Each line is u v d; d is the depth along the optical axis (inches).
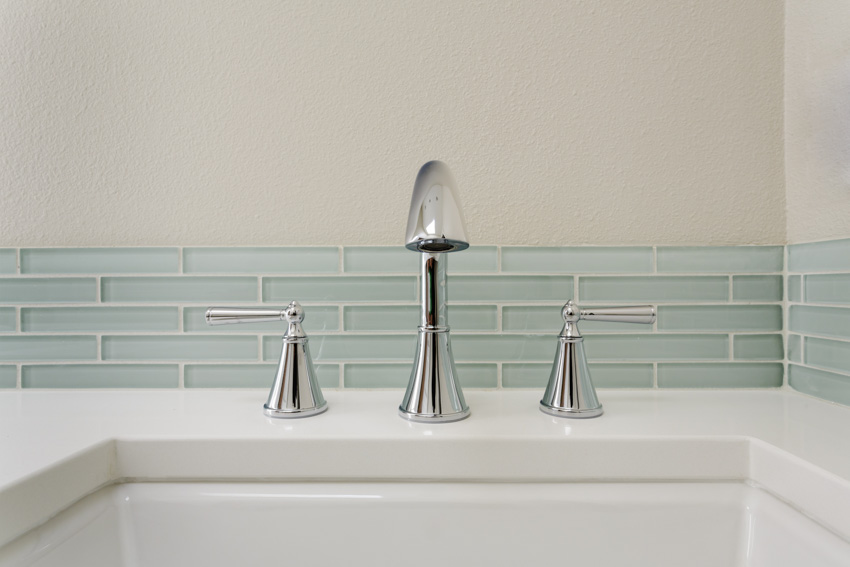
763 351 24.6
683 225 24.6
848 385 20.9
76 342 25.1
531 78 24.7
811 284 22.8
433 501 16.8
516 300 24.8
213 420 19.8
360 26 24.7
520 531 16.7
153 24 24.8
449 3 24.6
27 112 24.8
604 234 24.7
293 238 25.0
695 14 24.6
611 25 24.6
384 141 24.9
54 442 16.8
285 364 20.6
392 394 24.3
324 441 17.4
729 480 17.1
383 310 24.9
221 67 24.8
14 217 24.8
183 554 16.8
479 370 24.9
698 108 24.6
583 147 24.7
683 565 16.4
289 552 16.8
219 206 25.0
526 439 17.3
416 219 17.0
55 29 24.8
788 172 24.3
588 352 24.8
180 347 25.1
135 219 25.0
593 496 16.8
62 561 14.5
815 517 14.3
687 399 22.9
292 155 24.9
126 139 24.9
